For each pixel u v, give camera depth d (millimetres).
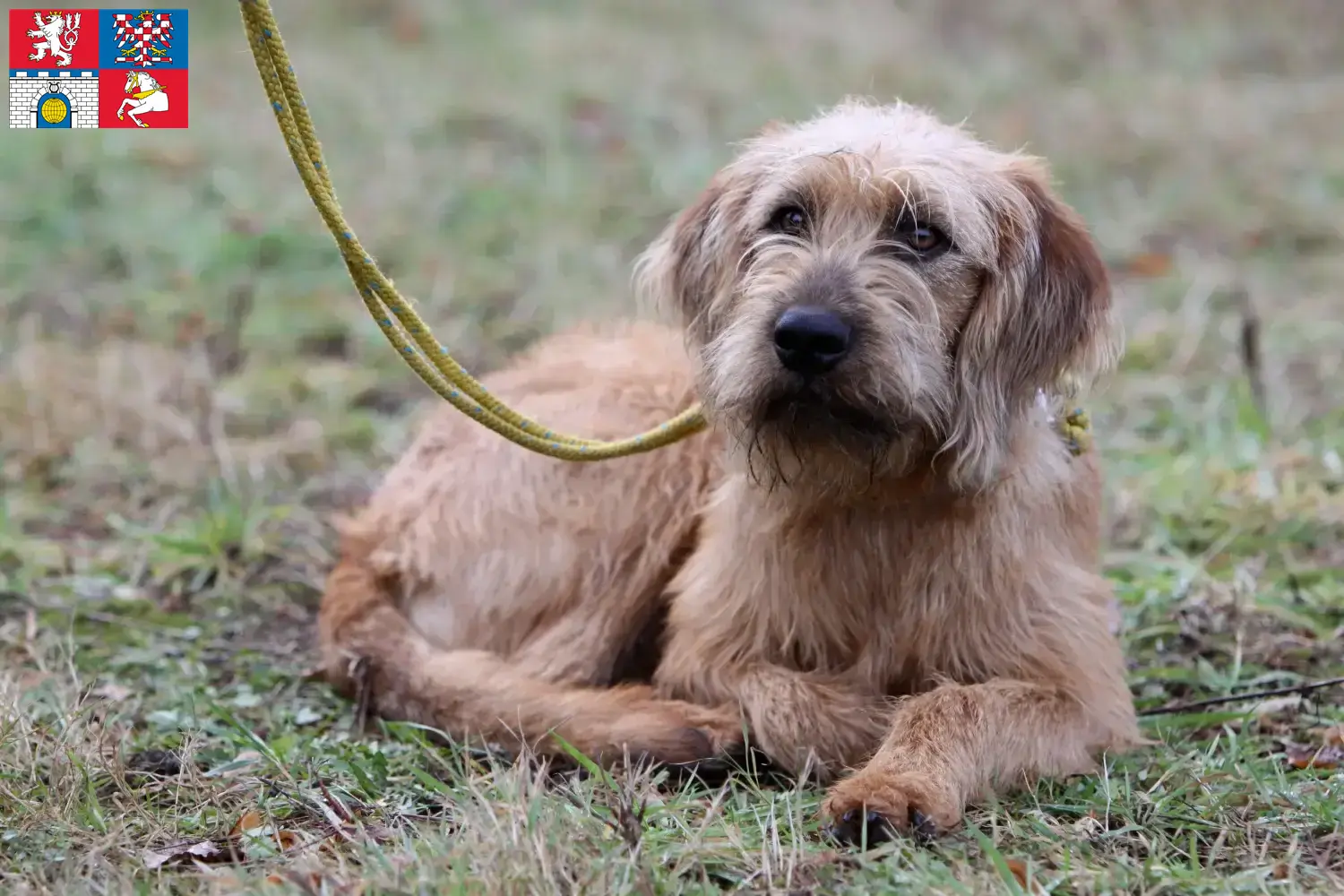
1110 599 6066
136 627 6949
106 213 13508
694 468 6312
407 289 12109
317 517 8500
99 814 4695
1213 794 4949
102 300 11773
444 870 4188
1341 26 21688
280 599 7457
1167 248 13336
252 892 4051
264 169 14859
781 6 22516
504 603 6305
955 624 5523
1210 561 7699
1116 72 19703
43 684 5914
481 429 6598
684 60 19547
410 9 21719
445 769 5410
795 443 5191
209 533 7781
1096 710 5422
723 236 5852
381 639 6059
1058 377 5695
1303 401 9883
